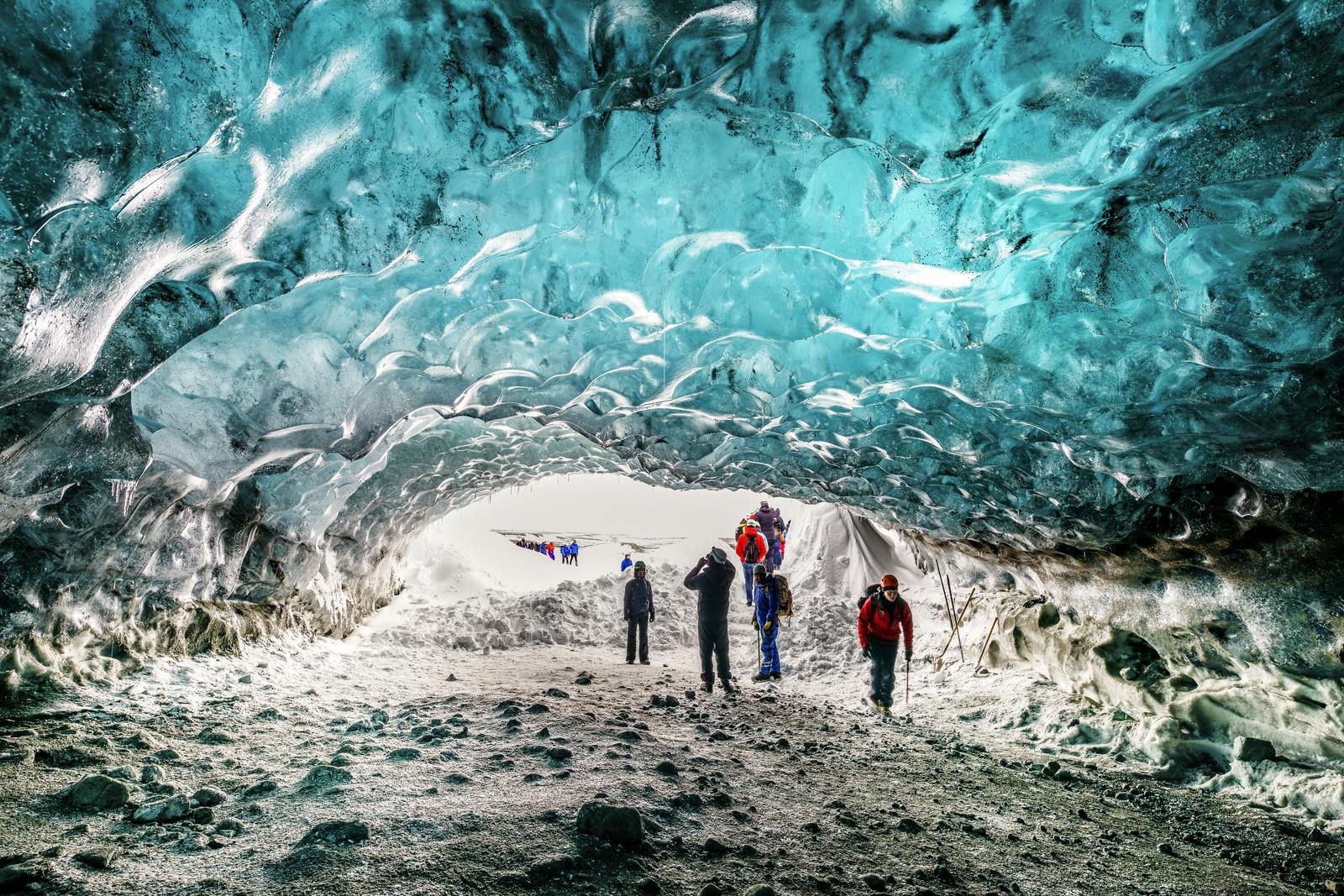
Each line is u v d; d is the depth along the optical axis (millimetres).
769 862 2891
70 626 4816
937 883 2859
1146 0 3637
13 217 2314
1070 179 3795
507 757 4055
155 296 3254
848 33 4262
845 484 6254
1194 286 3143
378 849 2580
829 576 14117
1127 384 3395
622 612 14047
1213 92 2934
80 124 2559
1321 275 2867
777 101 4391
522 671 8281
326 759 3863
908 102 4277
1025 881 3027
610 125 4324
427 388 4168
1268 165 2967
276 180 3631
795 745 5234
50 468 3549
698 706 6496
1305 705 4598
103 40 2617
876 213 4203
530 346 4211
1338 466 3316
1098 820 4145
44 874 2238
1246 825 4180
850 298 4109
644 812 3236
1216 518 4348
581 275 4352
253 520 6691
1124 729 5801
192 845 2582
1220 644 5102
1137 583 5648
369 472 7520
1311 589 4176
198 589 6332
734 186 4312
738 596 15258
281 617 8062
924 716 7203
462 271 4301
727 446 5285
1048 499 5113
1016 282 3660
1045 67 3992
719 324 4223
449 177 4203
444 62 4074
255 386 3965
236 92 3123
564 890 2406
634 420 4258
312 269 3930
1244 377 3139
